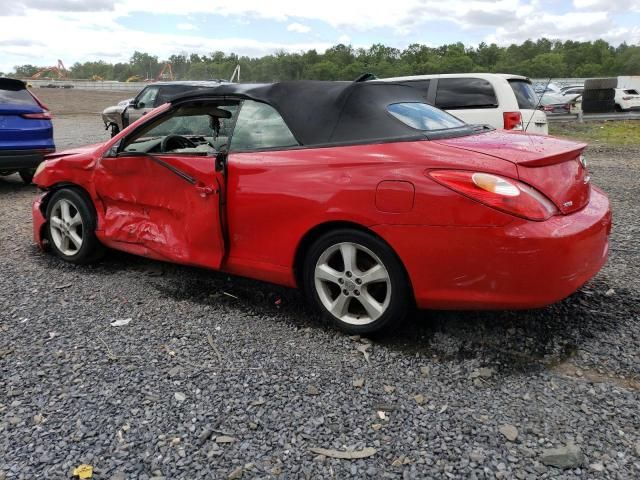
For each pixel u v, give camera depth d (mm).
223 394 2797
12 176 10266
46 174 4836
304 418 2598
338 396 2779
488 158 2941
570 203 3070
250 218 3600
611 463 2256
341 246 3297
